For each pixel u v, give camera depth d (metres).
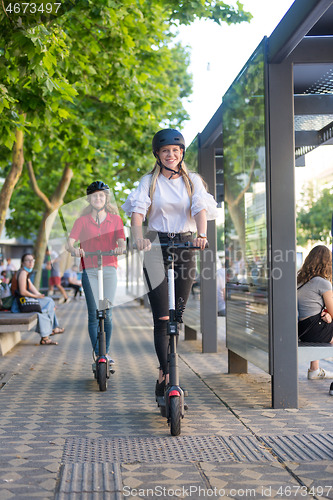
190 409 5.18
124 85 12.23
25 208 28.14
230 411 5.11
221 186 10.80
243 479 3.47
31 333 12.29
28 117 8.94
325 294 6.09
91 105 13.62
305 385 6.32
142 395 5.82
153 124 16.31
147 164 17.52
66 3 8.28
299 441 4.18
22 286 10.13
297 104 6.74
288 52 5.03
